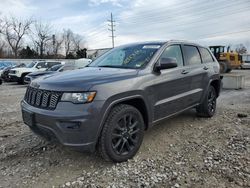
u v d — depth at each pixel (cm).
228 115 608
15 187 303
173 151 395
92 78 339
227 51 2686
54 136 327
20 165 359
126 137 358
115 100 335
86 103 312
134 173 329
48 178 322
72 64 1339
